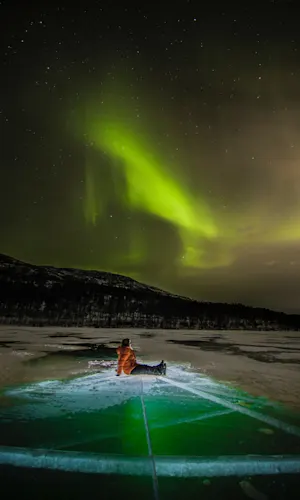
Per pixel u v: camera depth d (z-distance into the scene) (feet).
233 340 67.51
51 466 10.21
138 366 26.27
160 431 13.46
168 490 8.96
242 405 17.62
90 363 32.60
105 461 10.57
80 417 15.21
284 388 22.09
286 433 13.35
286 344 59.47
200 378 25.45
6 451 11.27
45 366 30.58
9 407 16.85
